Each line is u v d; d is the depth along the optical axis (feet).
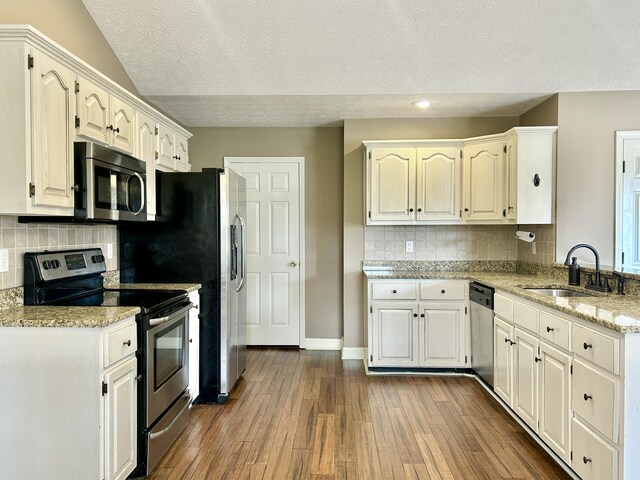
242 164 15.03
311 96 11.59
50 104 6.17
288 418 9.27
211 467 7.34
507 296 9.46
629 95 11.07
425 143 12.58
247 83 10.98
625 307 6.87
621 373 5.63
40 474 6.06
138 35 9.55
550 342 7.52
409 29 9.35
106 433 6.06
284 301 15.12
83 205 6.85
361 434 8.50
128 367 6.66
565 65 10.24
